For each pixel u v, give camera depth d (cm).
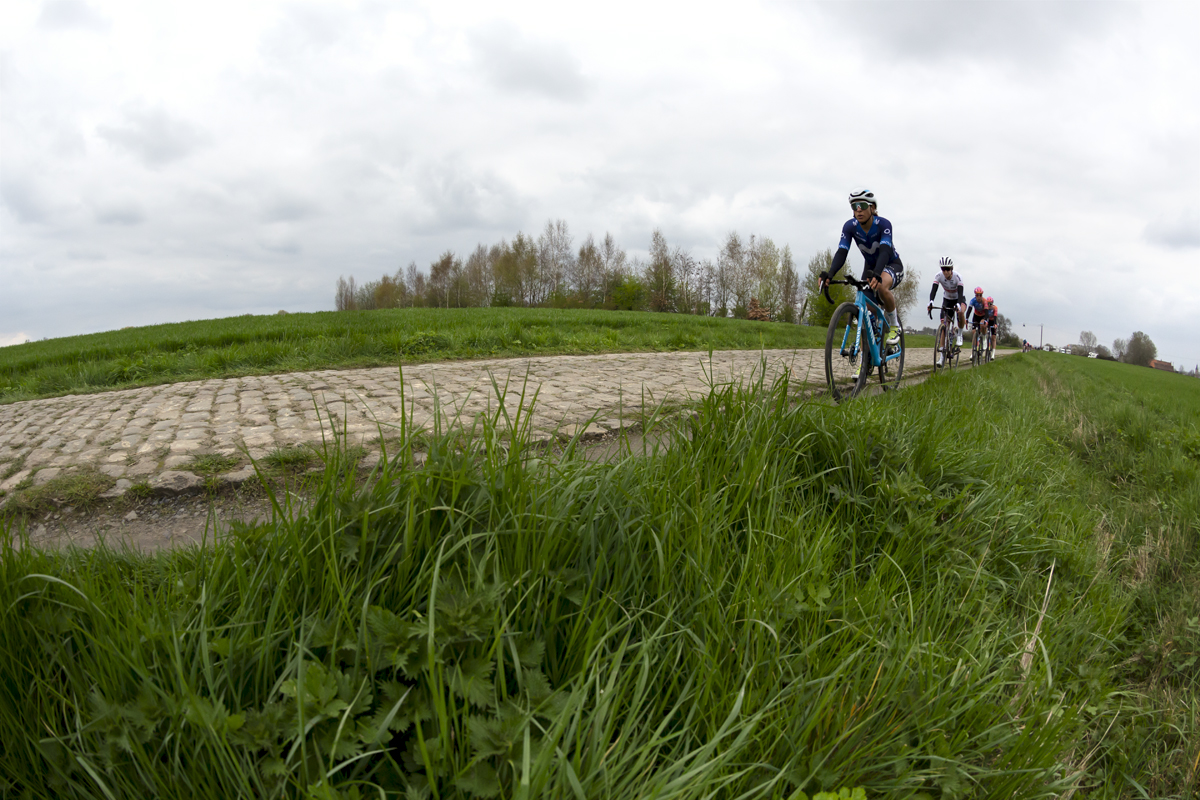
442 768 112
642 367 848
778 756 135
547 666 146
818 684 151
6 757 126
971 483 319
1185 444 591
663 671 150
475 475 170
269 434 428
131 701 125
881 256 599
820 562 204
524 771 97
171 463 356
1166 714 211
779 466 269
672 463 230
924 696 155
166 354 931
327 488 156
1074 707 173
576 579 158
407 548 148
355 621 139
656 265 7775
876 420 323
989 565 274
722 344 1329
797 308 7481
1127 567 324
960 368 1197
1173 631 261
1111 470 532
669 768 112
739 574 188
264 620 142
